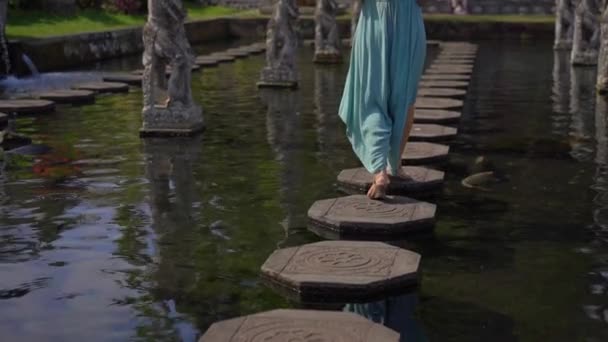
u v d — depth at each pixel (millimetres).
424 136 7980
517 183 6289
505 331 3609
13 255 4613
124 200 5762
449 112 9492
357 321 3578
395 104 5535
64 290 4105
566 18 20234
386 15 5387
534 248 4730
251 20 25922
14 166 6840
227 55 18016
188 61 8234
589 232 5020
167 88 8367
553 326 3652
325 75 14750
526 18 26375
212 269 4387
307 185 6195
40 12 20406
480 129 8742
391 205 5367
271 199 5793
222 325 3533
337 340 3379
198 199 5789
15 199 5781
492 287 4125
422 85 12320
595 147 7688
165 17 8102
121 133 8430
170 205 5637
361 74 5480
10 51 13953
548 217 5352
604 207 5574
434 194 5973
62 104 10586
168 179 6391
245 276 4277
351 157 7219
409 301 3959
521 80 13641
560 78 13922
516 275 4289
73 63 16531
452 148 7695
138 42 20266
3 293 4066
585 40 16156
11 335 3598
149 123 8250
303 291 4016
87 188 6102
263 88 12586
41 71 15078
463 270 4375
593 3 15961
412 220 5020
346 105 5645
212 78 14023
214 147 7691
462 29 25016
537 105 10594
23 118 9391
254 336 3420
